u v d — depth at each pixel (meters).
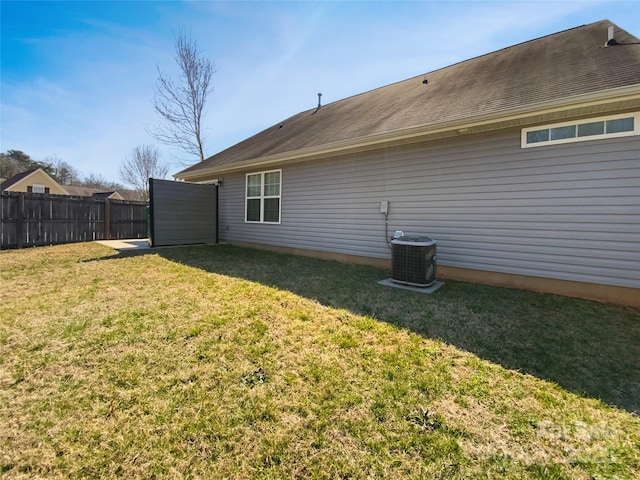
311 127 8.86
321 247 7.46
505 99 4.66
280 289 4.73
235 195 9.88
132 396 2.16
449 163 5.38
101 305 3.94
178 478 1.57
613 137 3.99
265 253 8.28
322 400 2.14
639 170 3.86
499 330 3.31
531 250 4.66
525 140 4.63
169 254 7.92
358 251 6.76
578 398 2.21
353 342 3.00
